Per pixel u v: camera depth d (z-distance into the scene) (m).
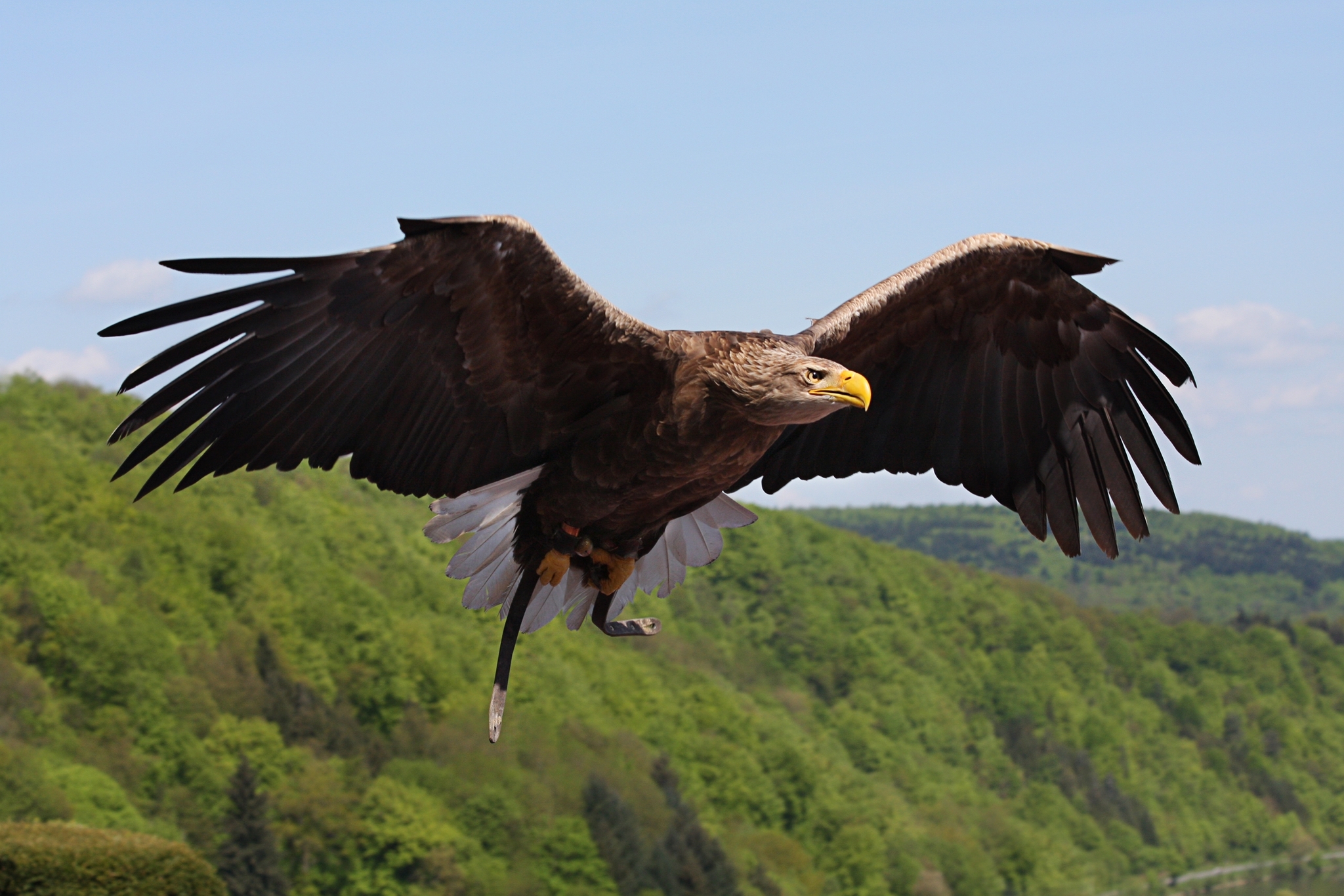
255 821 46.91
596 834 52.12
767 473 6.09
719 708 68.69
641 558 5.75
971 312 5.86
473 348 4.72
